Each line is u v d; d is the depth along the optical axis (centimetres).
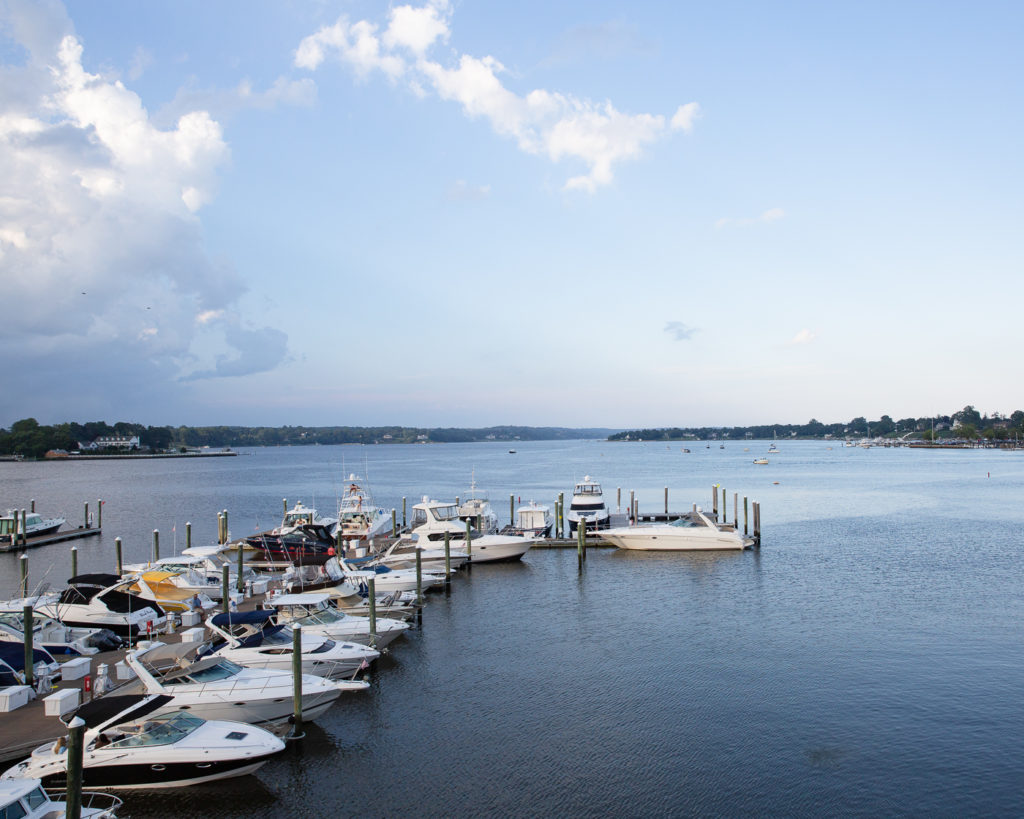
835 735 1986
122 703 1778
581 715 2133
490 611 3325
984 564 4256
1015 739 1955
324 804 1688
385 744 1969
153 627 2784
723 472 14000
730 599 3481
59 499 9694
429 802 1686
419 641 2862
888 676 2412
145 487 12062
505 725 2073
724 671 2478
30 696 2023
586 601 3497
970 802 1664
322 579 3117
